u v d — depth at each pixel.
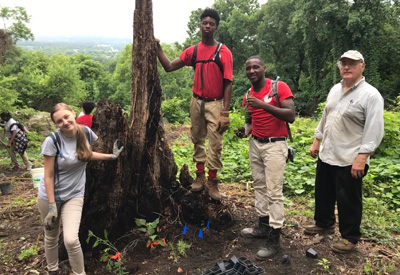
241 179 6.38
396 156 6.81
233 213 4.59
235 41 33.94
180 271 3.35
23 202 5.92
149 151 4.00
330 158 3.59
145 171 3.99
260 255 3.52
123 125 3.58
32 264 3.63
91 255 3.53
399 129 7.47
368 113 3.25
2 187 6.73
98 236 3.61
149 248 3.72
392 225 4.41
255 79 3.48
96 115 3.55
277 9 29.36
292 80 32.78
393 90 24.89
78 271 3.08
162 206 4.16
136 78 3.78
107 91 46.22
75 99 24.50
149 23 3.72
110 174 3.53
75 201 3.05
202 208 4.05
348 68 3.33
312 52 27.31
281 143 3.50
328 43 25.95
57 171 2.92
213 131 3.79
